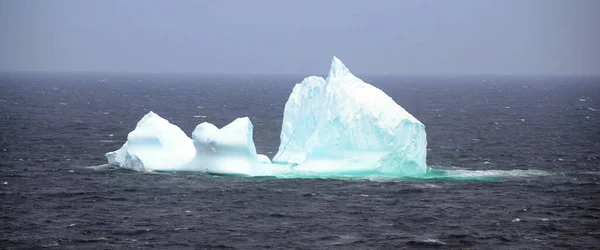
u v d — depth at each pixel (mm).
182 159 107500
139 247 70375
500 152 140375
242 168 102688
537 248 71125
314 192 93562
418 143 104875
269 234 75000
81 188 96062
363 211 84625
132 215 82125
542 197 93062
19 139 149750
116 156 113312
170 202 88062
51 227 76938
